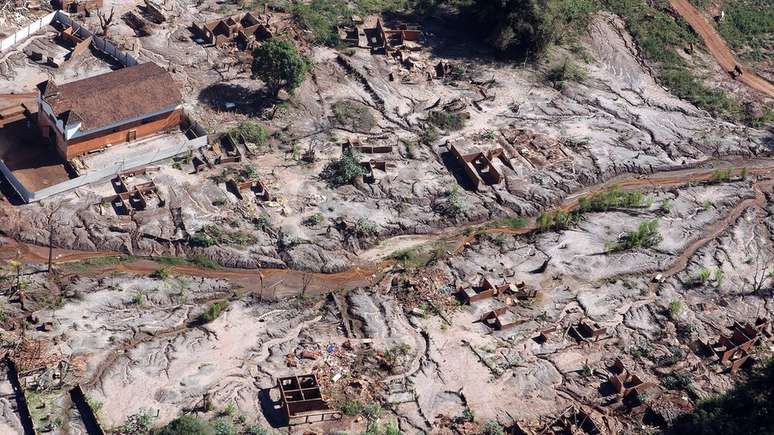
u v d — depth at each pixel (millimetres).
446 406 62812
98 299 67500
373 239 77250
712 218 83500
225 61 93125
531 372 66062
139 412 59375
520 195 83625
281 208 77938
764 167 92000
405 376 64625
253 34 97000
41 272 69312
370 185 81750
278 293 71062
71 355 62469
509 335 68938
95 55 92188
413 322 69125
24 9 95625
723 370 67875
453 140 88250
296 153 83875
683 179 89125
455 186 83312
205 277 71562
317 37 97750
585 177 86938
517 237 79312
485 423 61844
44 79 88125
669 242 79875
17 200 74688
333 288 72312
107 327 65250
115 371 62000
